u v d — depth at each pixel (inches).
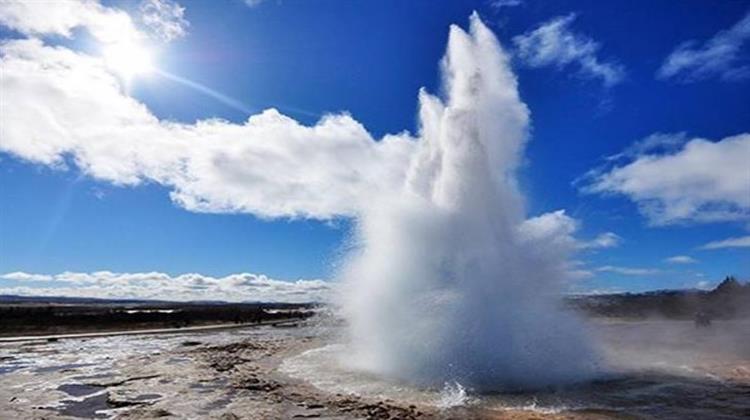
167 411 451.8
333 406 458.6
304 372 655.8
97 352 985.5
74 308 3245.6
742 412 422.6
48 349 1054.4
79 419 435.5
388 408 442.9
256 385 566.3
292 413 437.4
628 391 504.7
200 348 1015.6
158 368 722.8
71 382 621.6
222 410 452.8
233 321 2271.2
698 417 406.6
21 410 472.7
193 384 587.8
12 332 1552.7
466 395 490.0
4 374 697.0
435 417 413.4
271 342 1115.9
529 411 429.1
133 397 518.0
